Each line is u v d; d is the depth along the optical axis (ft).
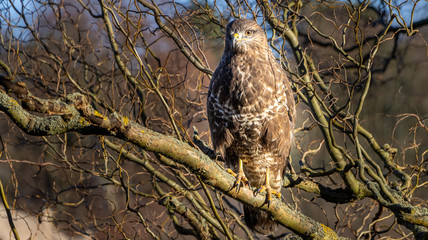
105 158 31.19
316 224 25.45
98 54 38.14
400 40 42.27
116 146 32.24
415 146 30.40
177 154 21.66
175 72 37.45
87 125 19.30
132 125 20.26
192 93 38.88
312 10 38.75
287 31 30.94
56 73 34.71
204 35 36.50
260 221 30.60
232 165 31.42
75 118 19.11
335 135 43.45
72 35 42.06
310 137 43.37
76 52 39.14
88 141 42.16
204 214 31.01
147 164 32.17
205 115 33.19
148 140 20.72
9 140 38.58
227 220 31.78
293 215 25.17
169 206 32.09
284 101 29.17
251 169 30.94
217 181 23.18
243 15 32.48
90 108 19.06
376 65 43.52
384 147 30.66
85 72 35.68
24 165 46.75
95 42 41.09
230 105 29.07
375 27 38.17
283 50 31.30
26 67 35.04
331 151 28.40
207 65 30.45
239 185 23.84
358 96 39.60
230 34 28.89
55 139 42.52
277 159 30.09
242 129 29.35
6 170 49.06
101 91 38.50
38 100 17.85
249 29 28.66
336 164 28.40
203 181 23.17
